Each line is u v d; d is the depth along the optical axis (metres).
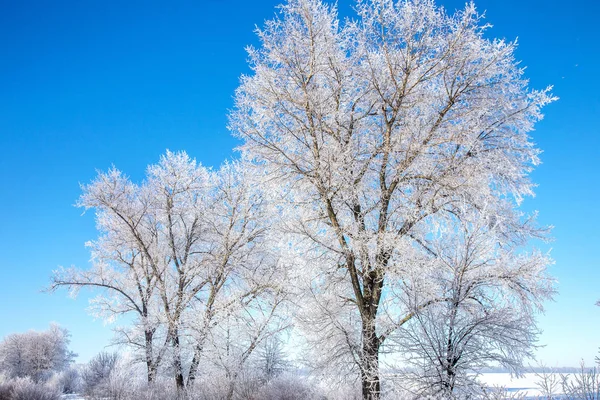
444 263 7.57
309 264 9.50
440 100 9.41
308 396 11.37
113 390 15.24
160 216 18.17
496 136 9.32
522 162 9.48
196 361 15.45
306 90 9.41
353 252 9.09
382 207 9.41
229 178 17.27
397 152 9.26
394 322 8.02
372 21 8.97
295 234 9.67
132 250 18.89
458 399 6.44
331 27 9.59
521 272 7.64
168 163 18.41
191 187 18.20
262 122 9.74
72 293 17.97
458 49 8.69
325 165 9.01
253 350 15.43
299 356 10.30
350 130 9.93
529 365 6.85
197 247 18.52
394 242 8.60
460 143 8.71
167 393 14.03
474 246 7.28
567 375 6.12
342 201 9.52
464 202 8.77
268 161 9.82
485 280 7.54
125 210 18.17
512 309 7.24
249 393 13.04
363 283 9.49
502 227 8.92
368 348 8.59
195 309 16.19
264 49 9.64
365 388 8.43
